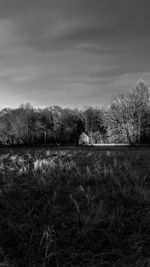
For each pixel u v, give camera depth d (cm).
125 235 386
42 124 6625
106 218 429
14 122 6322
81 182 631
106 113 5569
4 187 595
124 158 1020
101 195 537
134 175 672
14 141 6291
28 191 567
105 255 340
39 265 321
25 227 400
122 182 628
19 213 450
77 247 360
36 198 532
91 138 5703
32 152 1356
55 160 970
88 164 899
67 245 364
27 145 5409
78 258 336
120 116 5325
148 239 371
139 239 369
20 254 347
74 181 652
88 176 661
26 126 6319
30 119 6525
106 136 5659
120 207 476
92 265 320
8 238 380
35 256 339
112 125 5438
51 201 504
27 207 477
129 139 5172
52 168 769
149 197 511
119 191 543
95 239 378
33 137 6419
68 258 335
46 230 386
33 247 358
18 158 1038
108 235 379
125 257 333
